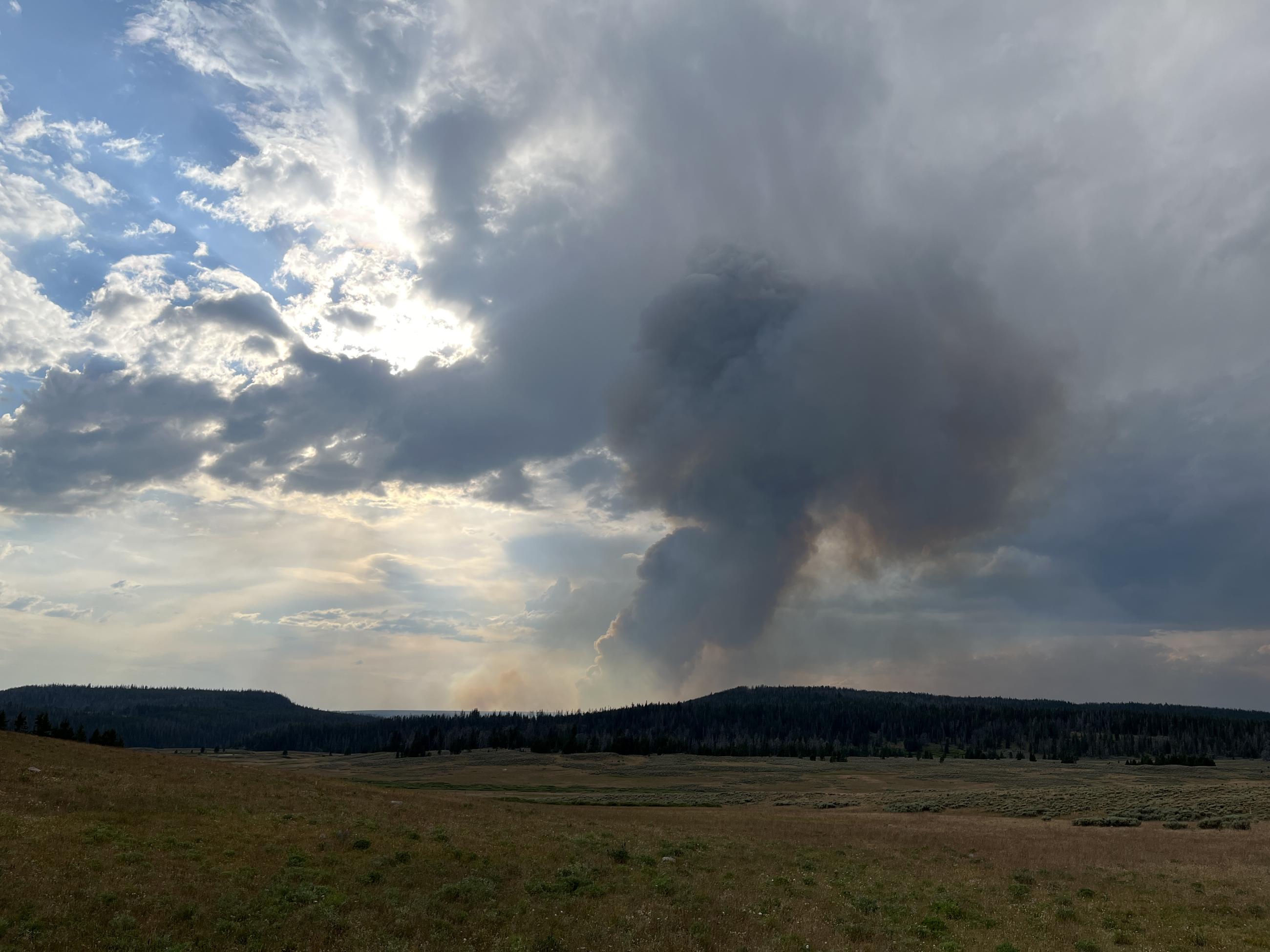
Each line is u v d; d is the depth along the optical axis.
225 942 18.69
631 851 33.75
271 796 41.03
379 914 21.62
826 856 36.69
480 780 135.88
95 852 24.62
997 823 59.75
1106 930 23.08
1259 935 22.30
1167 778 136.12
